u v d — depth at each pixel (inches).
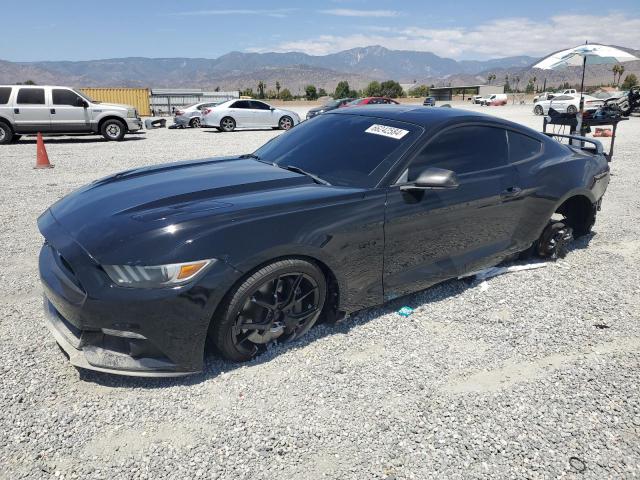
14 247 198.7
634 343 130.7
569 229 185.9
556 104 1163.9
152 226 102.0
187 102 1988.2
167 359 103.5
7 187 321.1
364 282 127.6
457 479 85.2
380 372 114.7
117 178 138.3
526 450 92.0
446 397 106.7
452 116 147.2
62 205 125.5
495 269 173.6
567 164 177.0
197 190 120.6
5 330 130.2
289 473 85.7
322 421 98.3
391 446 92.4
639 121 901.8
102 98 1327.5
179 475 84.5
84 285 98.1
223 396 104.7
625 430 97.7
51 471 84.7
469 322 139.1
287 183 128.4
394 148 134.8
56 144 610.9
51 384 107.3
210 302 101.3
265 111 859.4
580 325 139.4
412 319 139.6
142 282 97.0
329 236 116.1
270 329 116.3
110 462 87.0
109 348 104.1
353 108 167.5
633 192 306.0
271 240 107.1
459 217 142.9
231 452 89.8
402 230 130.3
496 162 154.3
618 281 169.5
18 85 608.7
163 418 97.9
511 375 115.6
